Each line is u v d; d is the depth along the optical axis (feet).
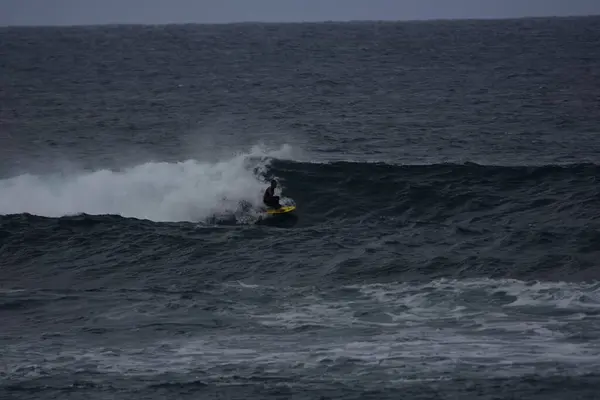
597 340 228.43
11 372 216.74
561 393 200.54
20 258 319.68
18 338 239.91
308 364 219.41
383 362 219.00
